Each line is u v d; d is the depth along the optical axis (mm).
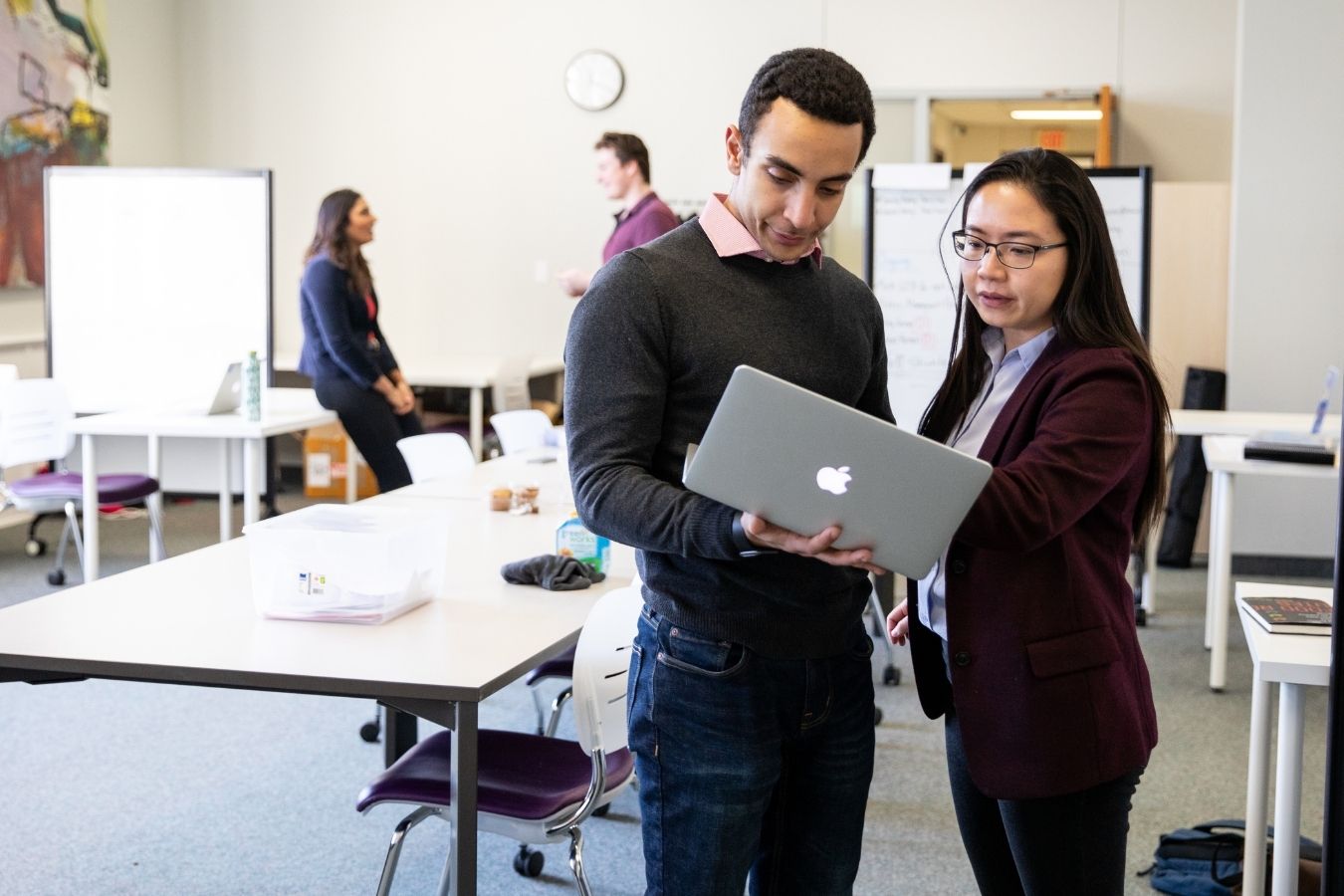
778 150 1556
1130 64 7730
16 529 6840
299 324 8695
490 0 8328
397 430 5672
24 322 7102
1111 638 1729
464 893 2082
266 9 8531
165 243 6547
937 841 3234
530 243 8453
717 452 1459
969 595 1734
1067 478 1633
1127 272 5055
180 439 7641
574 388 1627
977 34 7855
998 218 1716
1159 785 3600
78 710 4094
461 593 2627
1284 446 4320
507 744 2578
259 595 2395
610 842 3223
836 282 1781
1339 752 1870
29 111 6996
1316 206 6133
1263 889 2473
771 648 1657
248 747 3795
